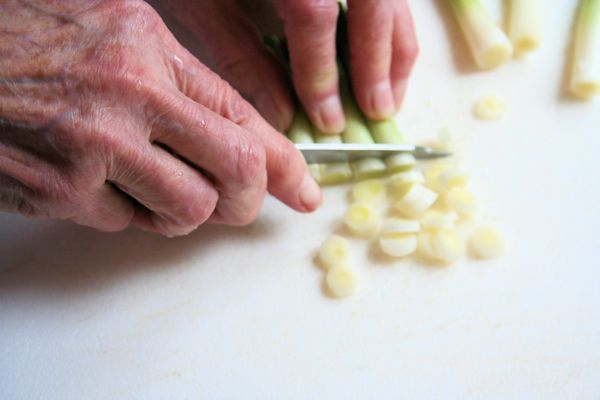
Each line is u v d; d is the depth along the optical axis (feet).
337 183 1.08
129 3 0.88
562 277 0.99
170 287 1.03
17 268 1.05
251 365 0.98
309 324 0.99
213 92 0.93
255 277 1.03
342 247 1.02
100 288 1.03
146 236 1.06
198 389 0.97
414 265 1.01
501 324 0.97
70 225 1.07
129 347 1.00
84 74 0.83
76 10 0.87
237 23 1.11
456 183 1.05
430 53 1.17
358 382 0.96
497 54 1.13
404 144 1.07
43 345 1.01
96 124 0.83
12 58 0.83
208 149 0.89
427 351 0.97
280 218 1.06
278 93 1.08
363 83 1.06
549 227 1.02
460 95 1.13
